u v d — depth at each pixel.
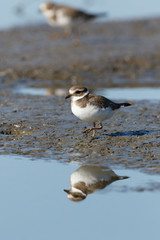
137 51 21.88
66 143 10.06
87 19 23.23
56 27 26.67
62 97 15.00
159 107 13.40
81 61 20.30
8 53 21.56
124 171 8.51
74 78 18.41
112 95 15.67
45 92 16.02
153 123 11.44
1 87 16.81
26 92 16.03
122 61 20.44
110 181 8.17
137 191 7.68
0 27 26.75
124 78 18.56
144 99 14.83
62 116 12.17
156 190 7.69
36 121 11.64
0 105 13.63
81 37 24.80
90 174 8.50
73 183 8.16
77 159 9.19
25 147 9.93
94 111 9.43
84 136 10.43
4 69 19.09
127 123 11.43
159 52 21.66
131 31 26.11
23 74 18.59
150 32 25.81
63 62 20.16
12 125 11.29
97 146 9.80
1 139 10.45
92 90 16.61
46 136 10.52
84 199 7.52
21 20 27.88
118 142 9.99
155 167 8.63
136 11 29.80
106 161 9.02
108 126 11.16
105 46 22.88
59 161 9.12
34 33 25.64
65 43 23.50
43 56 21.06
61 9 22.89
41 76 18.48
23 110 12.91
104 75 18.88
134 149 9.57
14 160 9.23
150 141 10.00
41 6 23.56
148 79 18.41
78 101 9.54
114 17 28.84
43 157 9.35
